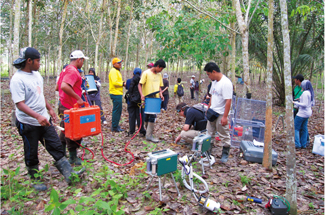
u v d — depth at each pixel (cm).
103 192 284
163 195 302
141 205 281
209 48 651
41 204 273
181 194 309
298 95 614
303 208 294
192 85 1645
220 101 402
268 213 277
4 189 284
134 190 313
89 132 331
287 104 269
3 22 1392
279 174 388
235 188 331
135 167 377
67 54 2609
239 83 3303
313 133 733
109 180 292
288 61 267
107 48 2280
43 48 2181
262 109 516
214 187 333
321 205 301
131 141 538
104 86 2456
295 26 1209
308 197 323
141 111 573
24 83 280
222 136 419
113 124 609
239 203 295
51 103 1149
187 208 278
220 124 409
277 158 463
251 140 520
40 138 315
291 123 267
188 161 323
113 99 593
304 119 546
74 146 389
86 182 325
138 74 553
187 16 639
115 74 583
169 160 280
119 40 1973
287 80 265
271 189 334
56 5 1332
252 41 1244
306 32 1262
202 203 274
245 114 523
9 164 388
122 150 473
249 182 350
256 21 1138
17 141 523
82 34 1769
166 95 989
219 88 395
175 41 682
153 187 321
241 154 473
